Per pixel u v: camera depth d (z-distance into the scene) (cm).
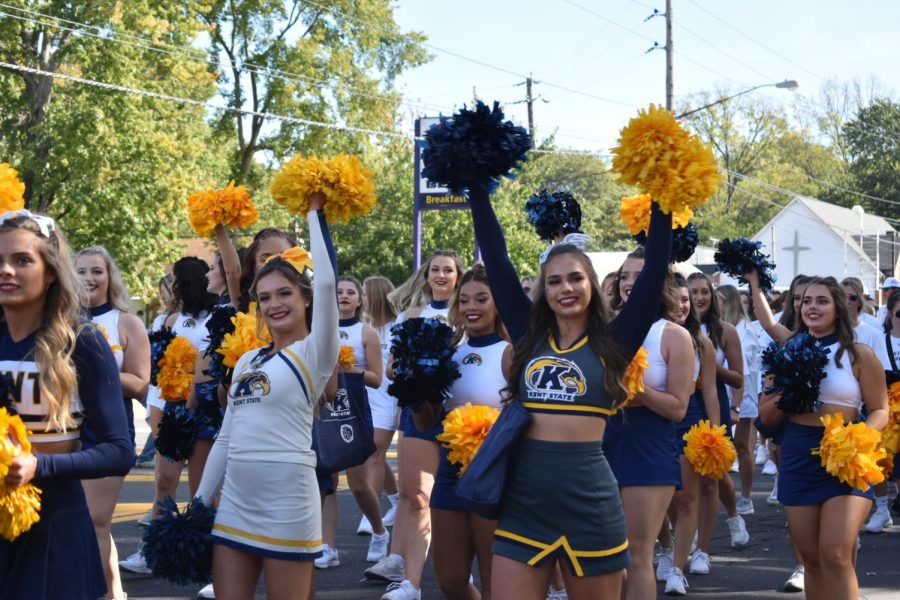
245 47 3412
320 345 431
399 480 672
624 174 386
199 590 666
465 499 394
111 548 575
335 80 3400
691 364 536
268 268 448
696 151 377
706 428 639
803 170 7650
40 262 363
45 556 354
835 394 553
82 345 370
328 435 478
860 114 7531
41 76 2584
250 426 425
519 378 409
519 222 3067
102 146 2505
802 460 541
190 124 2970
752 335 1059
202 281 697
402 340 527
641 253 565
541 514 392
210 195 565
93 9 2553
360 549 801
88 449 364
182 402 636
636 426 525
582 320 407
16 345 370
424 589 687
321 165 439
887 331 896
